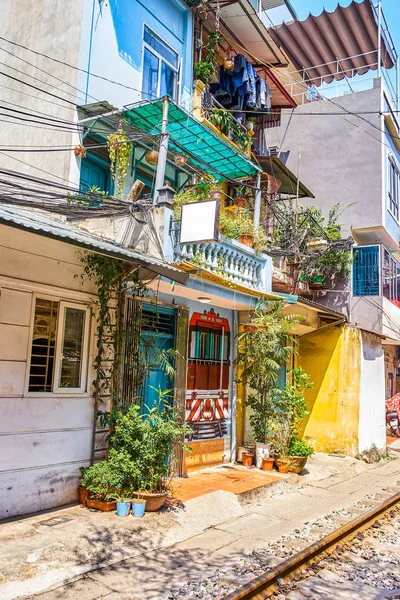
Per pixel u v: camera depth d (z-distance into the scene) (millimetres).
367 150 17562
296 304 13117
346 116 18031
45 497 7238
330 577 5902
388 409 20484
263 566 5996
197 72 12453
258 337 11219
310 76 19359
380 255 16969
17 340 7035
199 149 10672
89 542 6168
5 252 6863
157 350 9133
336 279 17406
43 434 7270
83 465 7875
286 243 14812
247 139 13633
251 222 11352
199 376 11094
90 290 8195
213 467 11297
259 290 11180
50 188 9312
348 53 17922
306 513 8648
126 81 10430
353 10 15633
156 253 8258
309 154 18438
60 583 5258
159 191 8508
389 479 12180
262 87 14234
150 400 9688
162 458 7809
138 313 8766
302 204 18234
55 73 9773
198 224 8133
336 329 14969
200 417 11039
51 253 7434
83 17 9594
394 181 19266
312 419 14906
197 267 8500
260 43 14148
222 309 11922
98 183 10117
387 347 22297
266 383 11547
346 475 12305
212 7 12500
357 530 7766
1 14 11125
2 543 5887
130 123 9414
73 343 7977
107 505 7301
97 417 8070
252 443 12398
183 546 6680
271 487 9969
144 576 5609
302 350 15328
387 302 17281
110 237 8859
